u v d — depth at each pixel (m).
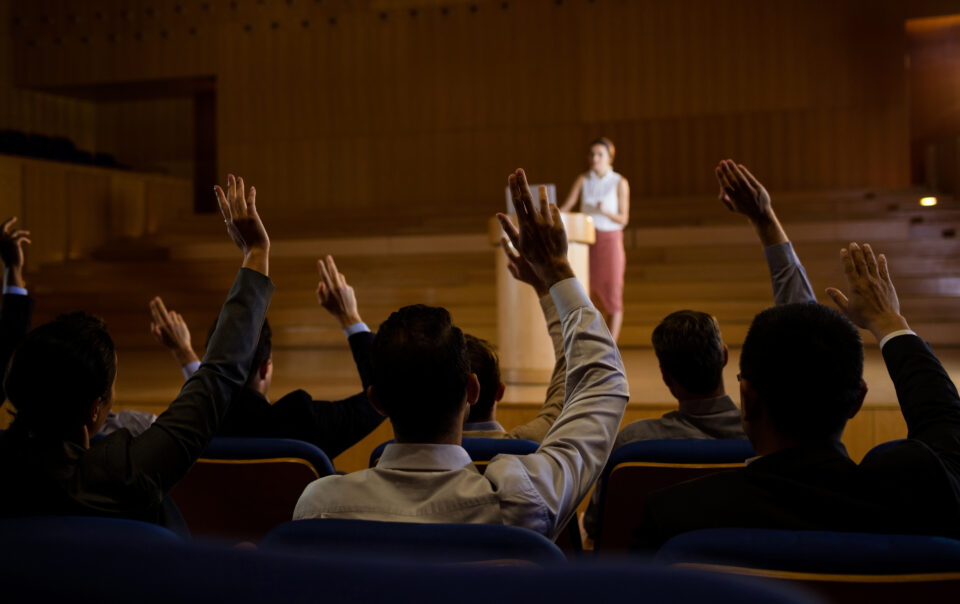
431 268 8.43
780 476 1.09
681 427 1.93
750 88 10.52
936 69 11.77
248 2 11.81
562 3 11.02
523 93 11.12
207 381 1.23
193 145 13.38
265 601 0.37
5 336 2.05
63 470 1.12
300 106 11.70
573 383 1.27
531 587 0.36
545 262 1.35
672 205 9.59
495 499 1.05
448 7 11.32
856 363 1.11
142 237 10.14
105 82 12.16
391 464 1.14
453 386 1.14
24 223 9.42
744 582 0.35
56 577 0.39
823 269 7.45
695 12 10.66
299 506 1.11
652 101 10.77
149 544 0.40
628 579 0.36
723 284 7.44
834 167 10.30
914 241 7.51
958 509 1.04
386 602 0.36
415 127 11.41
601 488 1.71
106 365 1.22
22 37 12.30
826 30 10.34
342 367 5.68
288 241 9.16
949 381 1.23
